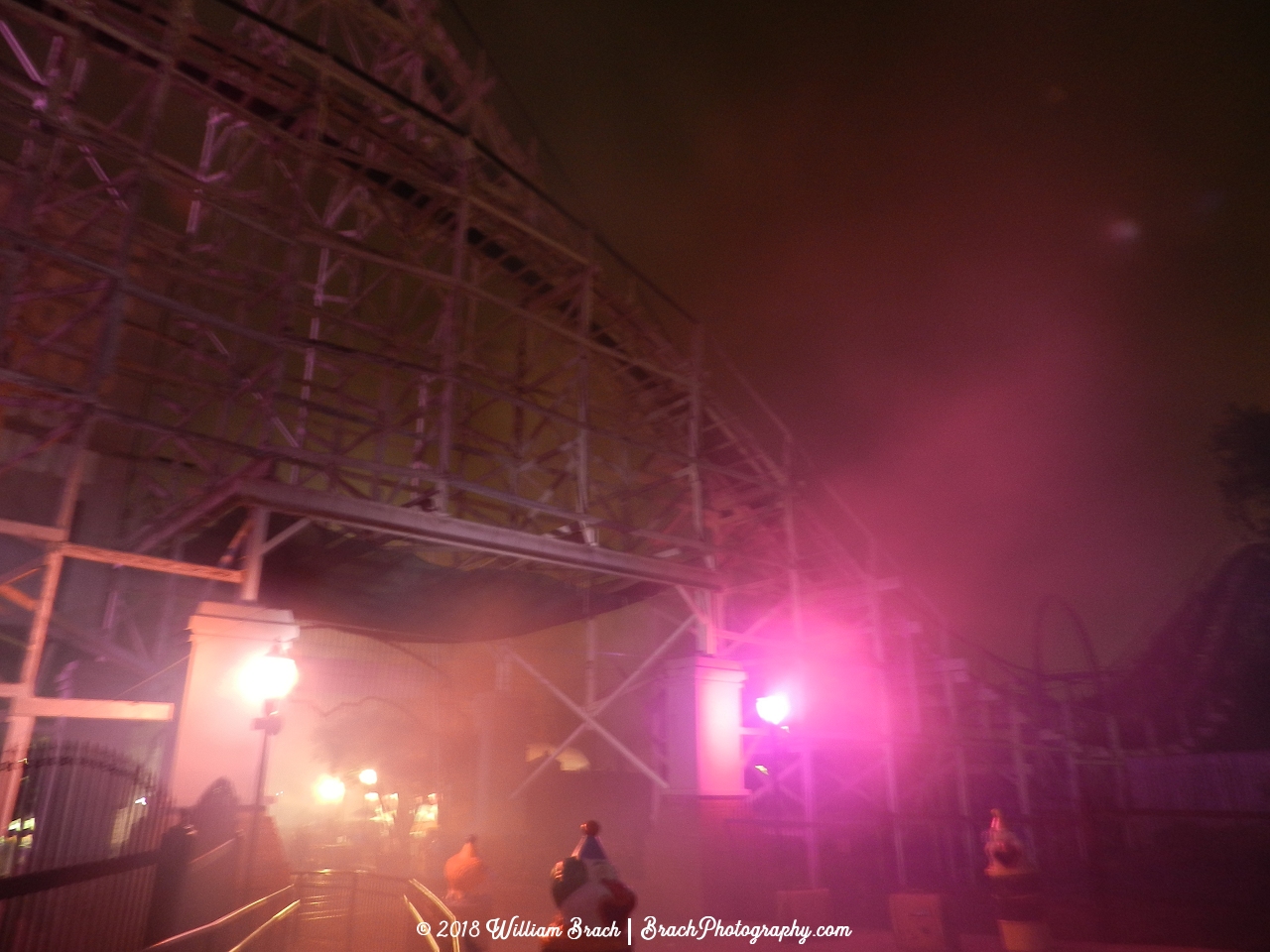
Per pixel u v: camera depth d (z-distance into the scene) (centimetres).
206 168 1600
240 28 1581
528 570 1808
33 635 1047
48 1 1139
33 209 1067
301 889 1064
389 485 2239
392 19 1833
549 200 1719
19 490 1625
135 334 1838
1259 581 2800
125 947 684
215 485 1192
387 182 1554
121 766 700
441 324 1609
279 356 1216
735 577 1964
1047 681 2442
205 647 1085
